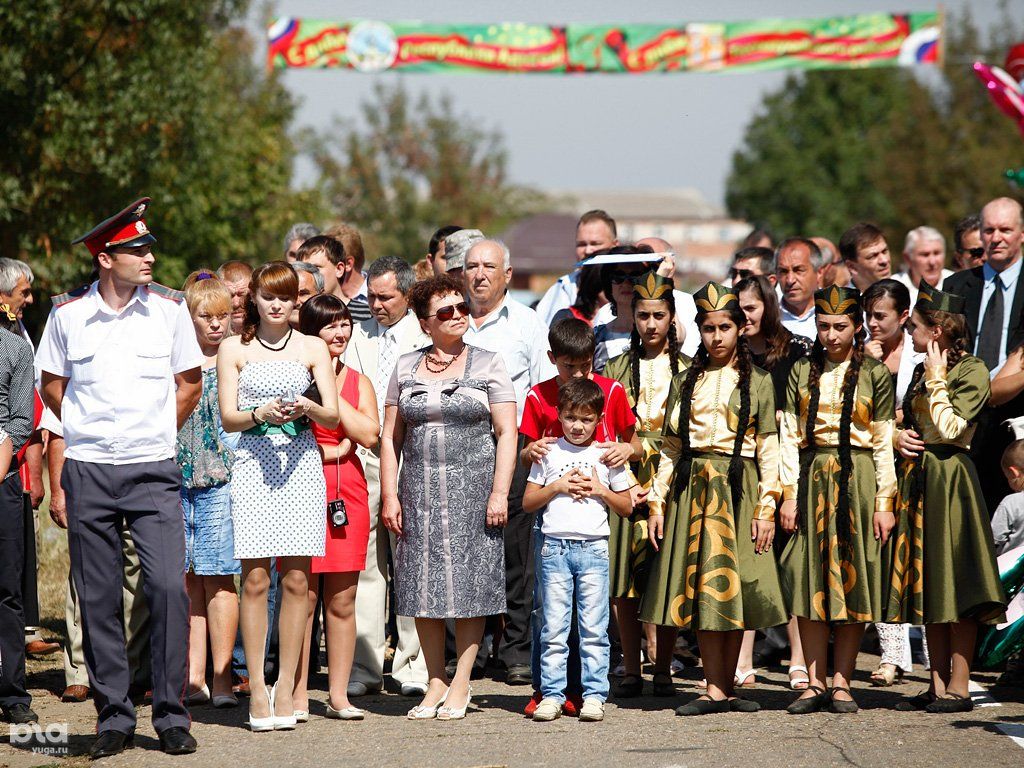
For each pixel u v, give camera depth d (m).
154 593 11.36
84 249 36.91
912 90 73.12
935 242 18.61
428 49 34.00
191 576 13.73
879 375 12.92
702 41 34.00
